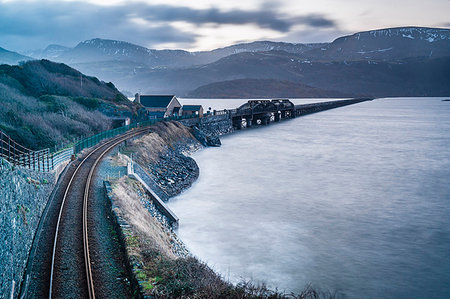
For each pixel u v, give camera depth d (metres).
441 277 29.16
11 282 16.09
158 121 90.00
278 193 51.81
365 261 31.58
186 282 17.47
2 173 17.84
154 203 38.72
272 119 192.75
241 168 68.31
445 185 57.31
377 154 85.00
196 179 59.50
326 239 36.09
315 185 56.66
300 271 29.55
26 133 55.91
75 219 26.02
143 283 16.92
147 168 53.72
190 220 40.34
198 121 106.81
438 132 129.62
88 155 49.62
